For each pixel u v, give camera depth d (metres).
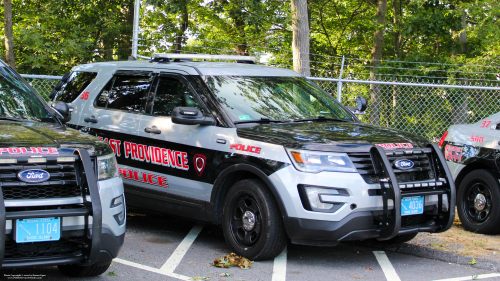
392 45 22.53
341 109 6.57
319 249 5.96
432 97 12.85
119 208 4.25
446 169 5.34
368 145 5.07
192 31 19.02
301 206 4.83
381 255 5.82
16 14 18.03
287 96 6.24
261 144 5.17
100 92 6.89
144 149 6.18
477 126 7.06
